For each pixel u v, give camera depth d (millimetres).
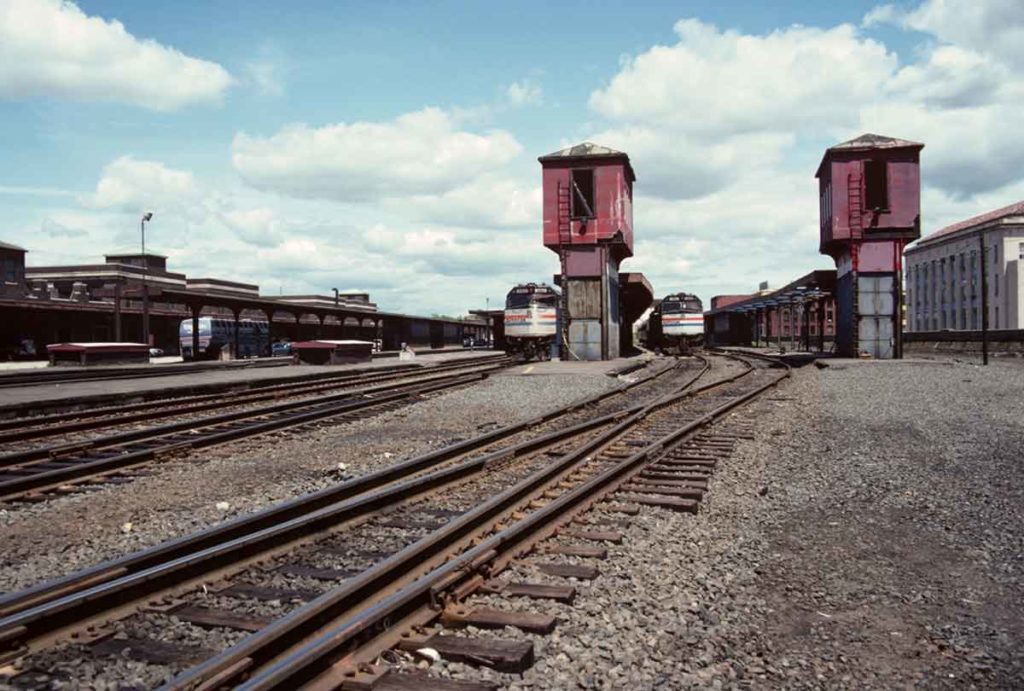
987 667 4367
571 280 40719
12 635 4195
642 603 5223
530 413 17188
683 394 19609
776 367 35594
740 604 5344
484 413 17172
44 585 4859
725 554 6551
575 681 4082
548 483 8766
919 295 112438
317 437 13391
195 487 9156
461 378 25766
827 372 29562
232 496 8703
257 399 20094
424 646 4277
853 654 4543
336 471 10031
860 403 18500
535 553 6215
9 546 6758
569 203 40469
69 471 9375
